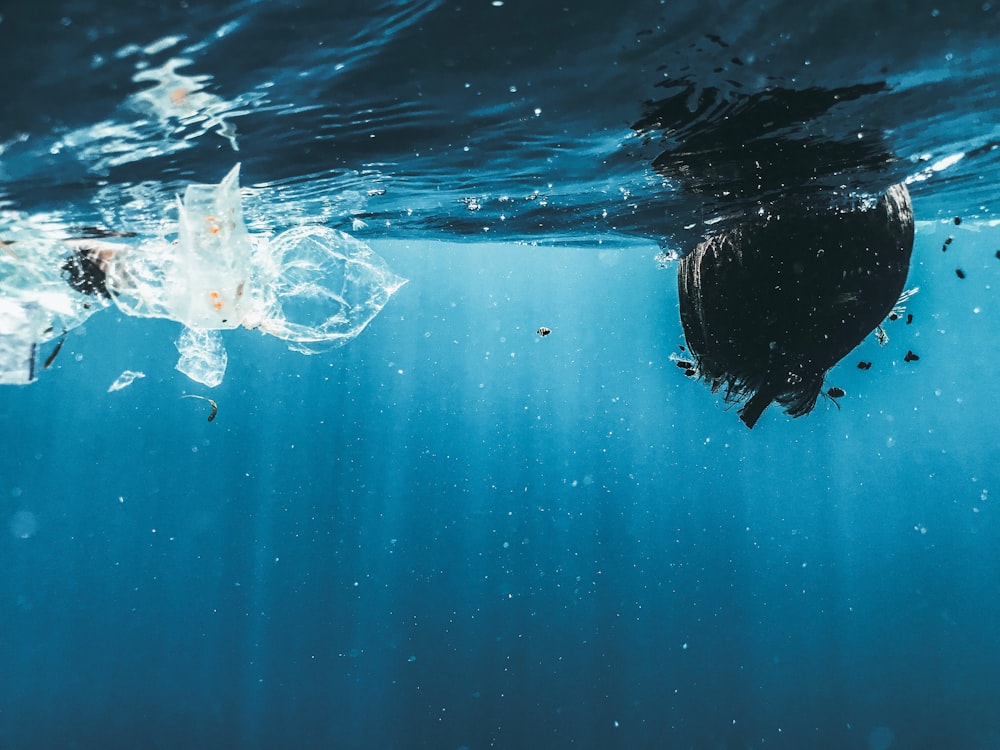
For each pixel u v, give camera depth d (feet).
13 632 72.54
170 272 10.36
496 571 98.58
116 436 105.81
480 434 113.50
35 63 7.91
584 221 20.29
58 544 97.86
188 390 103.86
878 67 9.62
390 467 112.16
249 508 109.91
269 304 11.35
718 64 9.39
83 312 12.14
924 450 123.44
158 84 8.96
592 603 77.66
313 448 111.55
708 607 79.51
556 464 114.42
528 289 90.94
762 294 10.98
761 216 11.53
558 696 54.54
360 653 64.44
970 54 9.34
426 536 110.22
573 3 7.67
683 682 56.59
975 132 13.16
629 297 93.66
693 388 107.14
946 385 116.98
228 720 53.21
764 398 11.13
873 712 51.34
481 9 7.70
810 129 12.01
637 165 14.05
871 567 107.76
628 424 114.01
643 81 9.91
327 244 11.98
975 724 48.96
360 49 8.58
